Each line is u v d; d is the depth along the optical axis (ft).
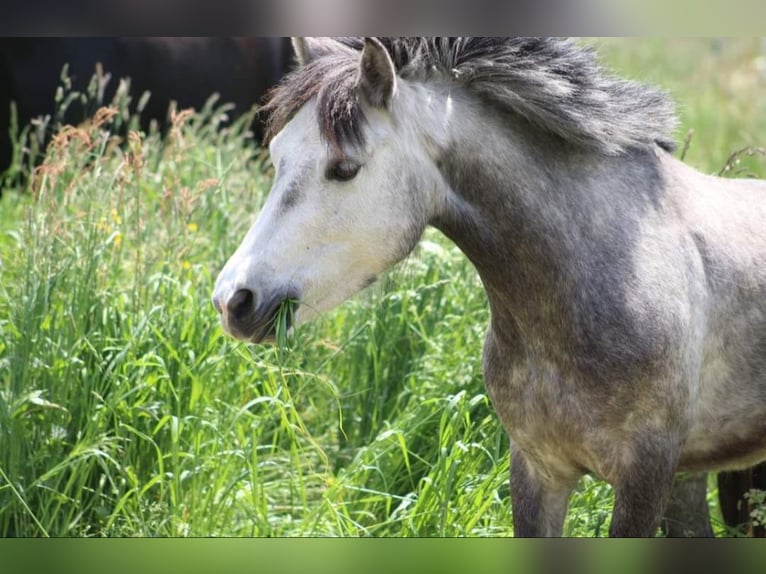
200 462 24.16
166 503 23.91
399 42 18.61
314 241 17.81
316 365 28.27
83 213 26.37
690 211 19.84
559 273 18.79
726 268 19.80
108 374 24.18
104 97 47.98
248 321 17.70
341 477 23.85
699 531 23.90
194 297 26.58
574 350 18.71
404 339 27.99
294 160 17.85
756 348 20.22
